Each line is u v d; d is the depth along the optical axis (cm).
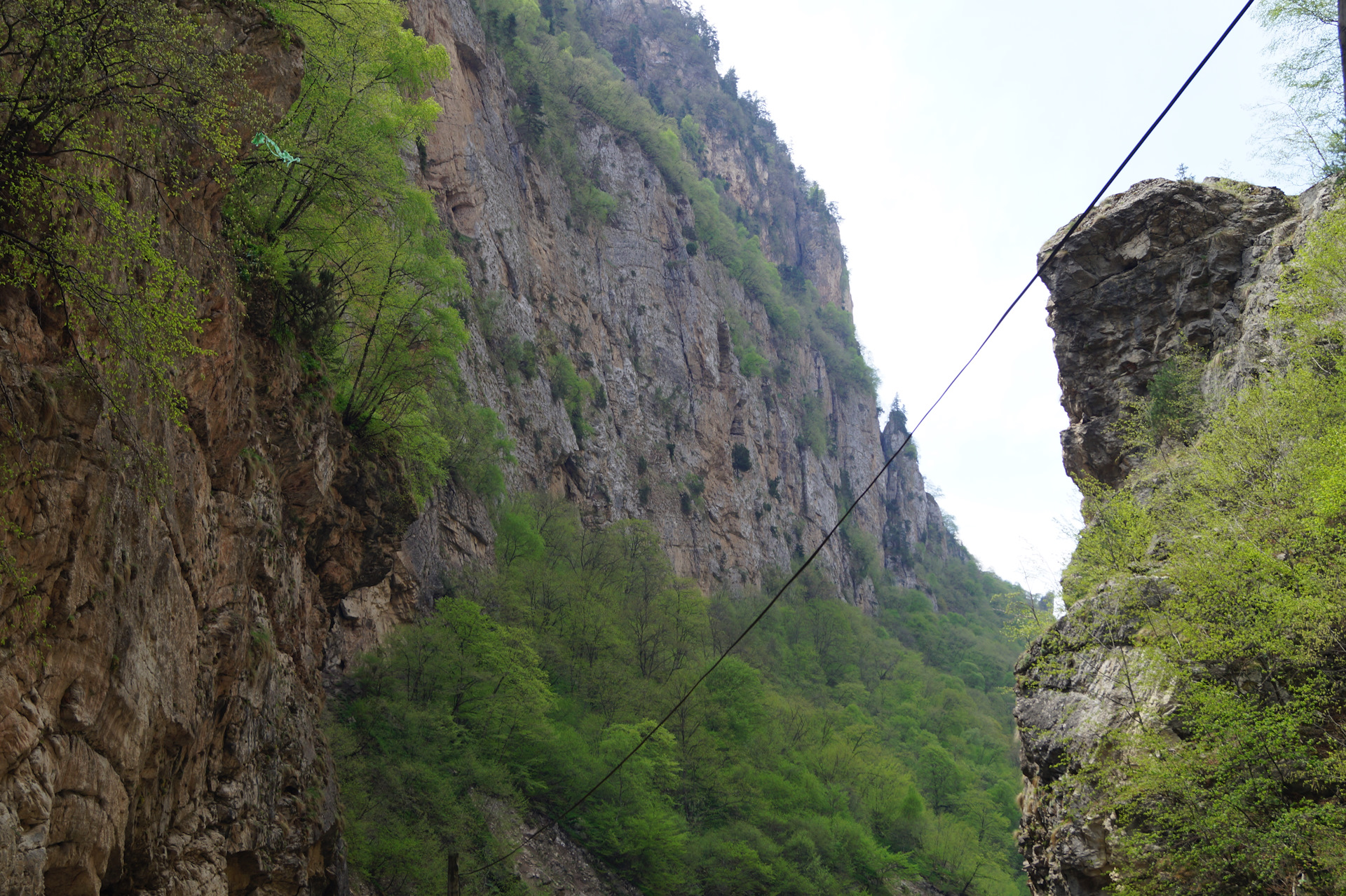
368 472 3503
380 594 5584
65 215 1350
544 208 11875
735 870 6231
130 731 1494
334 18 3127
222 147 1805
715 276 16588
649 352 13375
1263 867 1789
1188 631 2083
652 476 12406
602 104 15012
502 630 5841
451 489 7162
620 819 5912
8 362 1188
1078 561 2720
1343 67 884
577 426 10962
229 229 2266
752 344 16900
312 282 2977
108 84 1395
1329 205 2823
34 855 1173
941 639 16962
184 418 1908
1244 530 2148
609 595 8362
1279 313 2523
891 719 11488
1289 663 1947
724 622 11119
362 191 3112
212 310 2031
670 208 15288
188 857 1873
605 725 6869
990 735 11975
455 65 10169
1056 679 2586
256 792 2253
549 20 15912
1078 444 3450
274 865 2323
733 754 7631
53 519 1263
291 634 2795
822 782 8288
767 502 14912
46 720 1248
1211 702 1902
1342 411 2173
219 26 1942
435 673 5428
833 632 12962
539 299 11019
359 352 4319
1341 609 1822
